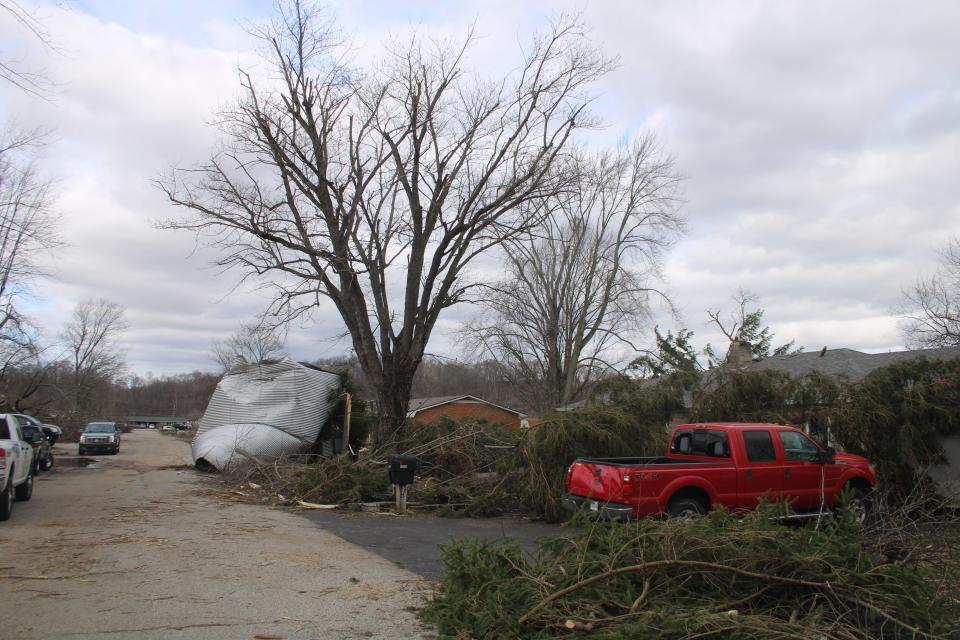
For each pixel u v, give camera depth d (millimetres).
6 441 12430
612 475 10070
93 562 8180
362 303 20984
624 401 15094
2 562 8023
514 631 5262
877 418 13055
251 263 20172
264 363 23750
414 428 19719
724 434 10883
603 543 6281
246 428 21844
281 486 16266
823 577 5465
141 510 13195
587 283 39750
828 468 11242
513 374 43281
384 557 9250
